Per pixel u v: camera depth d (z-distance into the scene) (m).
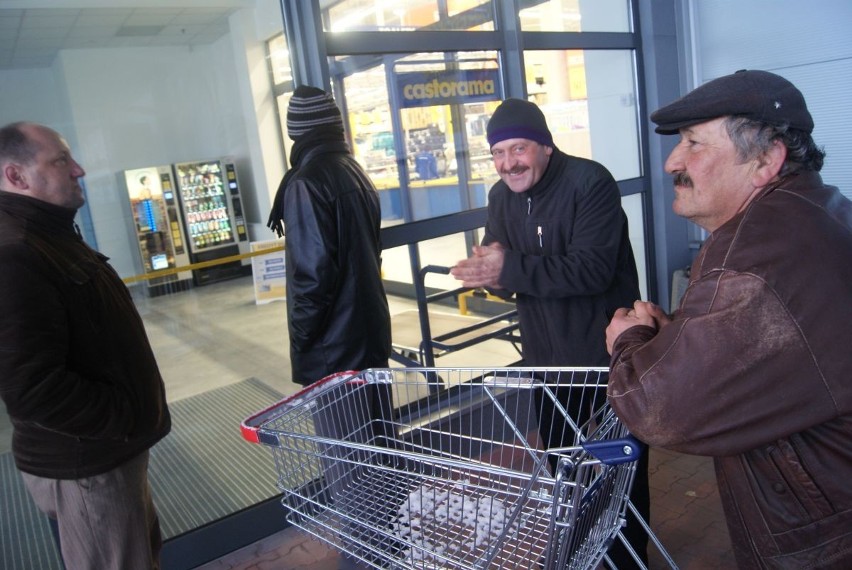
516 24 3.53
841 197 1.10
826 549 1.01
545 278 1.98
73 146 3.78
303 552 2.78
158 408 1.98
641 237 4.55
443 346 3.72
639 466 2.01
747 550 1.13
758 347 0.96
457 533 1.41
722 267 1.01
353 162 2.45
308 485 1.61
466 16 3.47
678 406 1.01
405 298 3.73
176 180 4.28
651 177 4.45
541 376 2.17
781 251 0.97
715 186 1.10
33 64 3.54
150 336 4.59
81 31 3.59
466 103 3.55
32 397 1.59
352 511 1.58
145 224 4.24
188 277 4.59
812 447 1.00
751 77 1.06
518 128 2.01
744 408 0.98
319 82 2.91
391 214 3.36
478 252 2.04
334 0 2.94
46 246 1.71
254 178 4.51
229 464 3.52
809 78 3.95
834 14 3.75
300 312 2.30
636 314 1.27
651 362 1.05
